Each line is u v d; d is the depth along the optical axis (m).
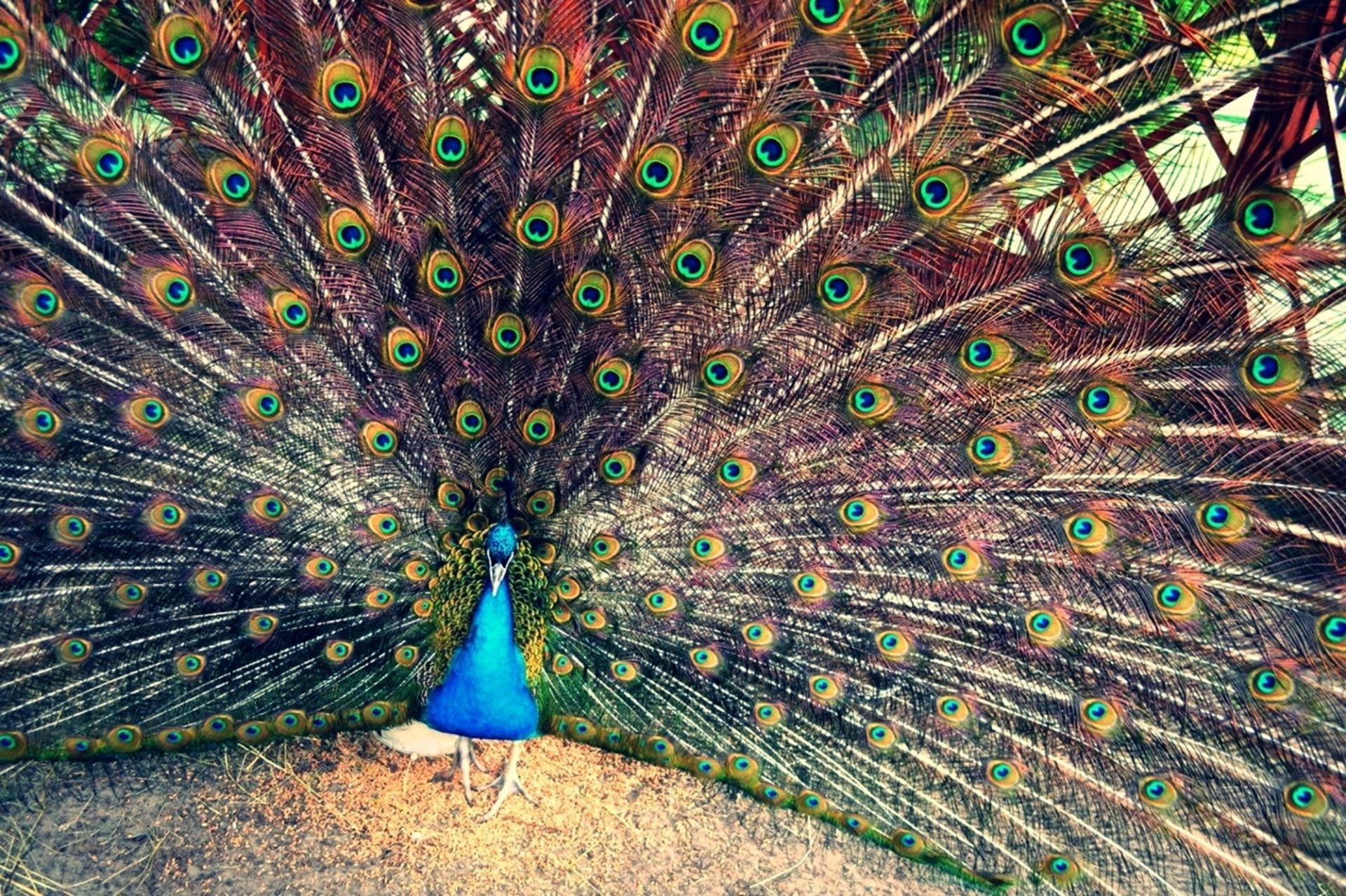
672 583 4.09
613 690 4.31
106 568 3.98
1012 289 3.54
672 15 3.26
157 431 3.86
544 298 3.80
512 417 4.00
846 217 3.54
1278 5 3.03
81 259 3.68
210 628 4.11
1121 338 3.55
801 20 3.24
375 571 4.13
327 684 4.26
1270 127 3.50
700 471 3.94
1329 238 3.24
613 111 3.49
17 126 3.47
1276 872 3.62
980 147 3.38
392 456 4.01
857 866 4.57
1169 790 3.77
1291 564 3.63
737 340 3.77
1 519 3.86
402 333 3.85
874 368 3.71
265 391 3.86
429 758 4.86
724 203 3.57
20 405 3.77
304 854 4.39
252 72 3.50
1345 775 3.59
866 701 4.07
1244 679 3.72
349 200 3.67
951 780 4.00
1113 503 3.72
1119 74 3.17
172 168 3.61
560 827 4.64
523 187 3.65
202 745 4.24
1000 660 3.93
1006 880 3.91
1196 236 3.36
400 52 3.47
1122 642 3.82
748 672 4.16
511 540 3.95
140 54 3.47
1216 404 3.56
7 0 3.30
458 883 4.37
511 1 3.37
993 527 3.83
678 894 4.41
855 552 3.93
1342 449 3.49
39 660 4.00
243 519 3.97
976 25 3.19
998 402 3.69
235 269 3.73
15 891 4.05
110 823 4.37
